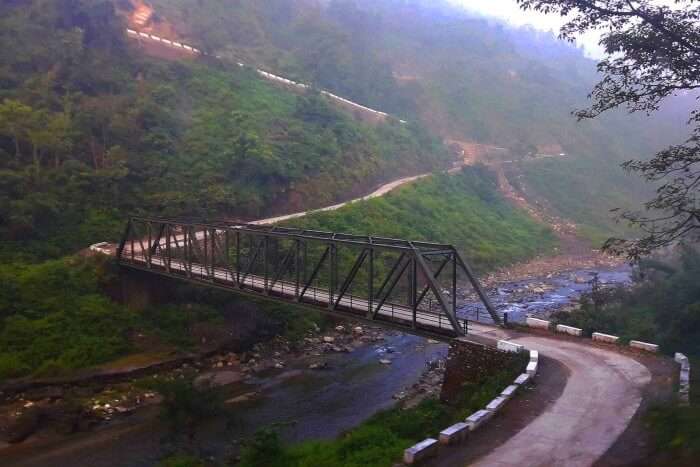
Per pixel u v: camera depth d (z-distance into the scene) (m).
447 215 76.75
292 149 63.44
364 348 39.50
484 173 101.69
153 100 58.22
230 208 53.31
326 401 29.45
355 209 60.97
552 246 85.81
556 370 20.22
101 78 56.34
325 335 41.88
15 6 60.78
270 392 30.98
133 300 39.78
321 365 35.44
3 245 39.28
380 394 30.36
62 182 45.59
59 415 26.58
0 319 32.81
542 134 127.31
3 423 26.23
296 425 26.03
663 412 14.63
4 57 52.44
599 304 37.75
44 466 22.56
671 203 11.93
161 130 55.22
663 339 27.64
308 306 28.02
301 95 79.38
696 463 10.70
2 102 47.66
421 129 102.56
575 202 105.56
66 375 30.84
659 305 35.09
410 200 72.81
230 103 66.31
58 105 51.12
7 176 41.00
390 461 13.91
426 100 124.62
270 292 30.17
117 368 32.38
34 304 34.62
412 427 18.12
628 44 10.95
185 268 35.50
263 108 69.25
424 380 31.88
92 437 25.27
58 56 55.56
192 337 37.53
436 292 22.98
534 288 61.19
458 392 21.80
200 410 23.84
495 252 73.56
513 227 87.38
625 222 101.06
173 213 48.81
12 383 29.28
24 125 44.56
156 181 50.91
